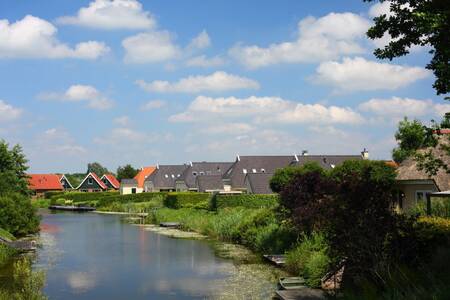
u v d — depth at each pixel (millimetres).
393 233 12625
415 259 12461
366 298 11094
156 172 96938
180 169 97500
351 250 12344
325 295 14844
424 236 13461
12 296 16750
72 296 17656
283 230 25938
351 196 12500
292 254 21078
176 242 33250
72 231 41875
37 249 30297
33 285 18500
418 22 9195
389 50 10414
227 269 22219
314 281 16969
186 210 54000
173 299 16875
